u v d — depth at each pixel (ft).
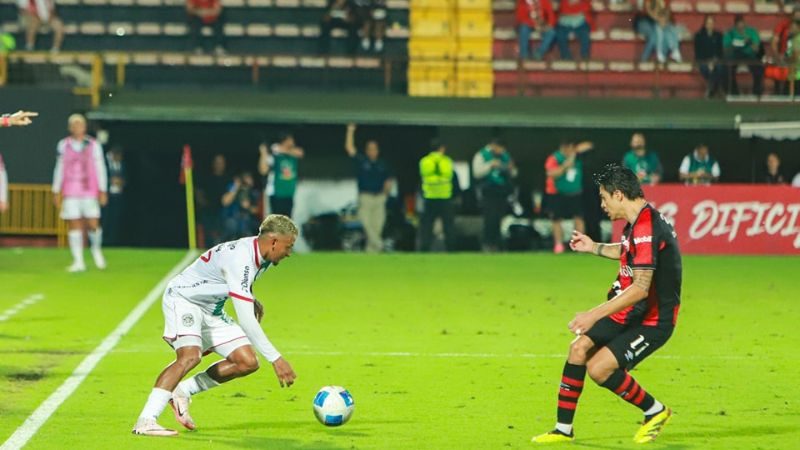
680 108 311.27
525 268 262.26
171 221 313.53
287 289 218.79
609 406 116.78
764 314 191.01
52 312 185.78
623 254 95.71
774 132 310.65
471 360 145.18
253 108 306.14
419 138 312.09
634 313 95.40
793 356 149.89
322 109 306.55
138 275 240.12
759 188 290.35
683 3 358.23
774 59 329.11
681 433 104.27
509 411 114.42
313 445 98.48
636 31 344.08
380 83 345.51
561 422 99.71
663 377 134.41
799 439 102.22
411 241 307.99
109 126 310.04
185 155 292.40
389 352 150.92
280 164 291.79
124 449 96.07
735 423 108.99
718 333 169.78
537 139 312.71
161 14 361.71
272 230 94.94
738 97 319.88
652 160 295.48
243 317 94.17
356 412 113.50
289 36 355.97
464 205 308.81
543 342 160.04
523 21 335.88
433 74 344.90
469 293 215.92
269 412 113.09
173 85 343.87
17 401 116.67
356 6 340.59
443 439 101.35
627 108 310.45
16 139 296.30
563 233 302.86
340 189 311.06
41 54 315.78
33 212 297.74
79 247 247.91
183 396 102.37
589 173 312.50
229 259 95.61
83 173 246.68
